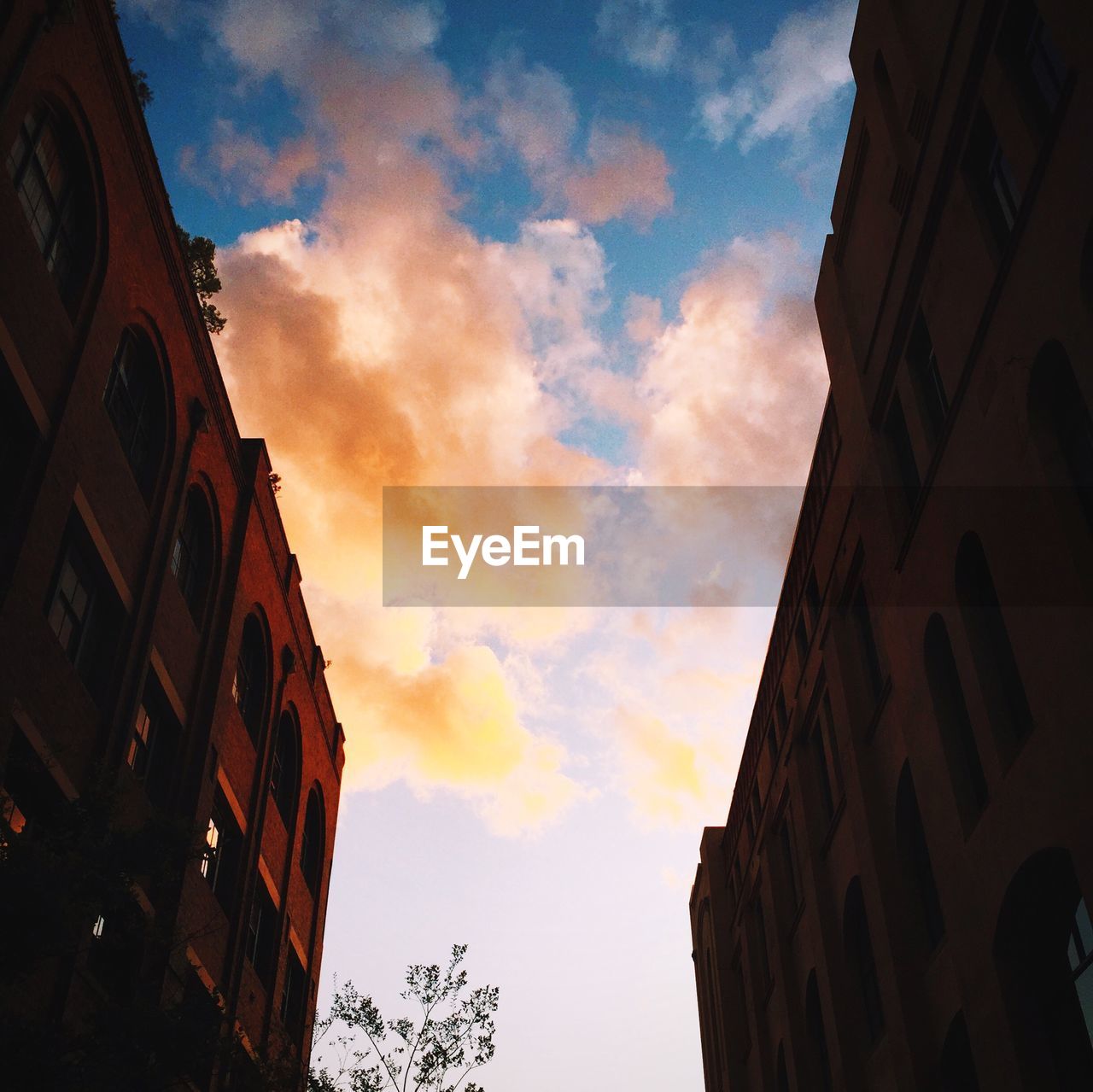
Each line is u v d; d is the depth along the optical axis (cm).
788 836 3078
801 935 2788
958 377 1744
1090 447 1430
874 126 2070
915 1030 1933
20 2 1869
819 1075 2681
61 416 2003
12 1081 1284
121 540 2292
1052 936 1562
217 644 2798
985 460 1638
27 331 1917
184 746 2564
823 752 2725
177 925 2347
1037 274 1477
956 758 1783
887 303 2038
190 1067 1512
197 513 2834
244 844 2923
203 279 2955
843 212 2292
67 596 2108
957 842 1727
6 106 1827
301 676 3584
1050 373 1493
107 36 2172
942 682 1852
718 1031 3931
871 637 2350
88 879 1412
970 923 1662
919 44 1862
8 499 1892
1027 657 1500
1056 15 1388
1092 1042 1455
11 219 1870
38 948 1317
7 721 1791
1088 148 1341
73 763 2038
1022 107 1539
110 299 2222
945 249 1798
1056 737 1434
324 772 3806
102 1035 1476
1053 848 1459
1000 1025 1548
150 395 2530
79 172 2155
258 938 3106
